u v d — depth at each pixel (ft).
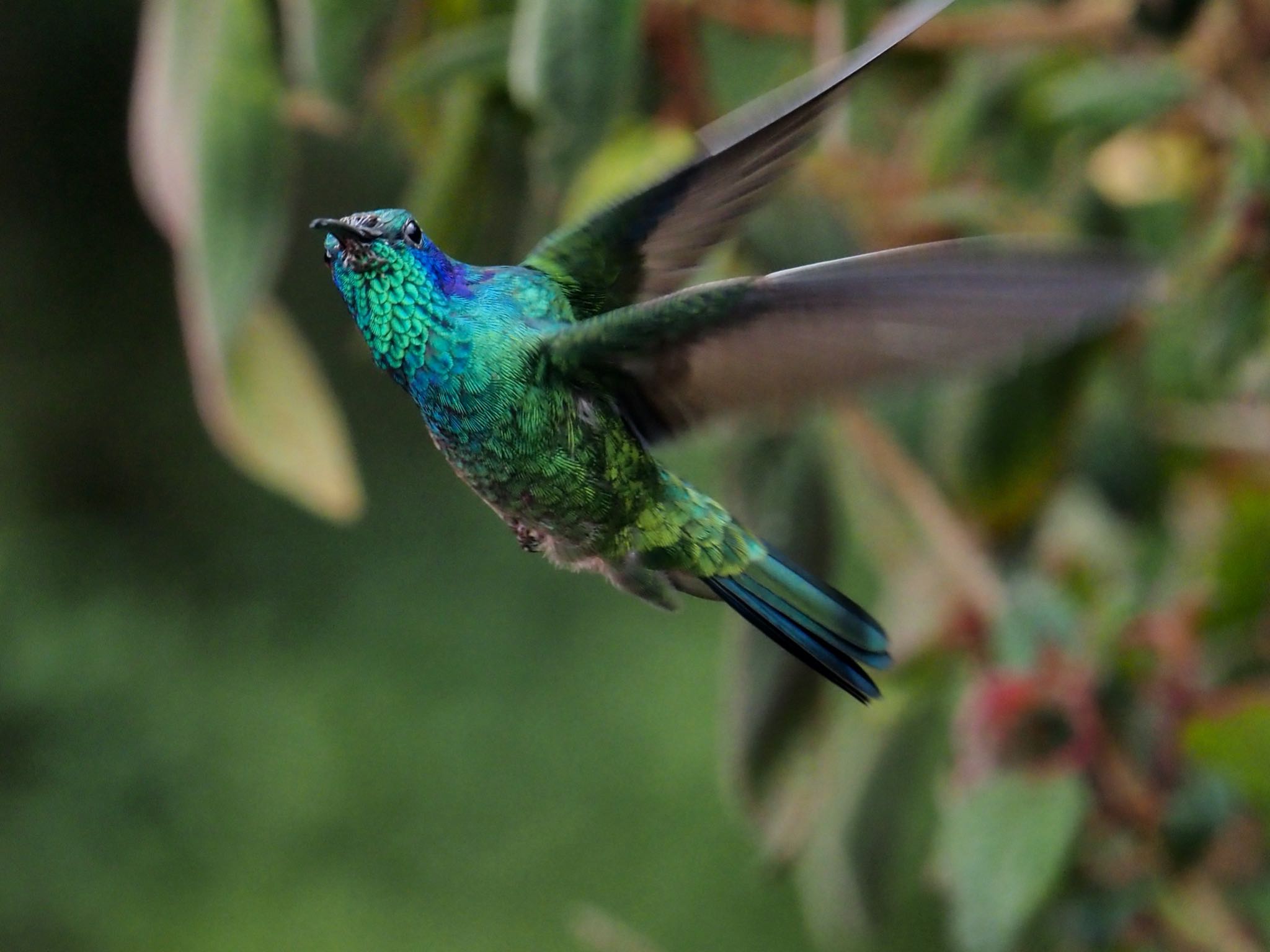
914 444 6.58
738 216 6.39
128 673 16.20
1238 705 6.41
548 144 6.38
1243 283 6.52
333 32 6.44
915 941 8.16
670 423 6.40
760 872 6.59
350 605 16.83
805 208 6.53
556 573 16.47
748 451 6.56
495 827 14.89
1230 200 6.51
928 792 6.69
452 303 6.39
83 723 15.93
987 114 6.59
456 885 14.67
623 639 15.84
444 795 15.08
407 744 15.39
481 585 16.69
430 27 6.51
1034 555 6.57
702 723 14.85
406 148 6.55
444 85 6.48
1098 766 6.42
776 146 6.37
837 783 6.58
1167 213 6.60
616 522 6.41
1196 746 6.41
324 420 6.51
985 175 6.63
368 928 14.48
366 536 17.29
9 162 18.83
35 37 18.61
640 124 6.49
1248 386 6.56
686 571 6.41
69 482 18.28
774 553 6.42
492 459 6.39
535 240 6.53
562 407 6.39
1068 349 6.54
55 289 18.90
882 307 6.28
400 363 6.39
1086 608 6.56
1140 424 6.60
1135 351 6.60
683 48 6.50
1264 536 6.45
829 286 6.29
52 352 18.72
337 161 14.87
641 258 6.40
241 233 6.43
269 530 17.63
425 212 6.52
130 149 19.02
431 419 6.40
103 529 17.94
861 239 6.57
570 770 14.99
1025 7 6.61
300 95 6.45
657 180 6.30
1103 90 6.53
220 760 15.65
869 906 6.58
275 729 15.75
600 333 6.37
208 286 6.43
